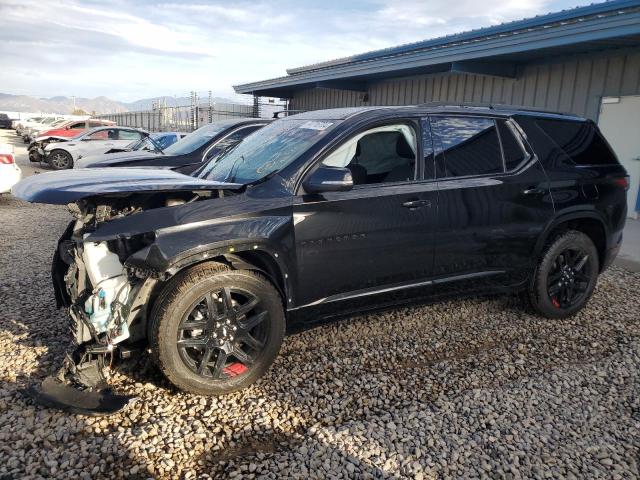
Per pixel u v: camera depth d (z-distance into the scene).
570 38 8.52
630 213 9.50
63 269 3.72
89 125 20.77
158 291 3.07
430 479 2.50
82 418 2.87
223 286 3.06
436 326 4.32
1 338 3.84
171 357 2.96
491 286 4.18
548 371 3.62
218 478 2.47
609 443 2.83
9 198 11.45
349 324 4.29
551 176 4.27
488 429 2.92
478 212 3.93
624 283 5.69
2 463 2.49
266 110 22.27
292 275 3.31
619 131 9.51
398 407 3.12
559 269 4.45
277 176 3.40
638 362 3.79
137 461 2.56
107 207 3.23
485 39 9.98
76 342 3.22
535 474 2.56
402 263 3.70
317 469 2.54
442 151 3.91
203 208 3.11
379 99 16.06
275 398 3.17
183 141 8.42
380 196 3.57
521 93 11.34
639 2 7.34
